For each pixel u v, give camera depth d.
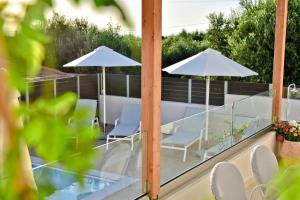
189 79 8.09
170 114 7.98
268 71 8.46
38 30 0.36
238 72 5.96
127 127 6.98
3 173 0.36
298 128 5.07
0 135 0.36
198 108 6.61
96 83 8.33
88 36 6.90
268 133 5.25
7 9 0.34
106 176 2.63
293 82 8.05
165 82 8.34
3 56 0.34
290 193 0.44
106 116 8.48
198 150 3.82
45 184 0.47
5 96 0.35
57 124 0.38
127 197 2.86
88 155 0.41
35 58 0.37
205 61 6.16
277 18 5.27
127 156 2.84
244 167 4.43
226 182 2.82
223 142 4.32
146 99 2.93
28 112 0.37
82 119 0.40
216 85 7.83
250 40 8.59
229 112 4.43
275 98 5.50
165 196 3.11
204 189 3.54
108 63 6.98
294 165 0.49
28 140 0.36
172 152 3.43
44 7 0.36
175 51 9.37
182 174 3.53
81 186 0.43
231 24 8.83
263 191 3.09
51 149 0.37
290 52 7.95
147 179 3.00
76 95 0.41
